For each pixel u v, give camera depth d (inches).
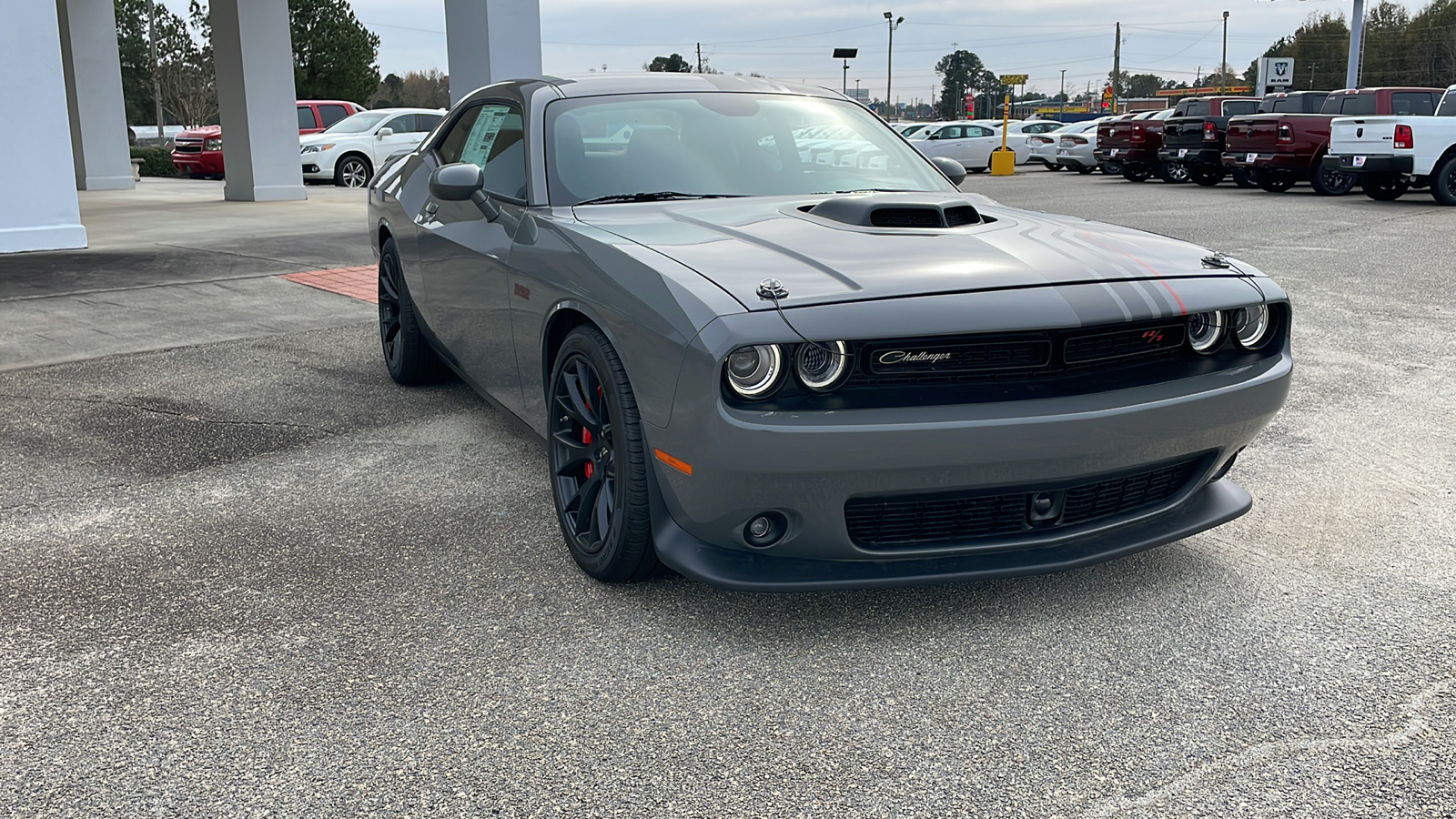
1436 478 145.9
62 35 719.7
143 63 2706.7
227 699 90.8
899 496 94.3
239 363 217.0
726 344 88.4
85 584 113.8
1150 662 96.4
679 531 103.2
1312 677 93.6
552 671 95.7
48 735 85.3
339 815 75.4
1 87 344.8
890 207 114.6
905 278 96.3
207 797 77.4
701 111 145.9
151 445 163.3
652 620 105.5
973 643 100.4
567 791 78.2
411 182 180.4
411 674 95.0
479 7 391.5
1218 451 108.5
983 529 100.5
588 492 113.7
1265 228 458.6
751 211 122.4
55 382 200.8
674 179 134.0
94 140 732.7
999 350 95.2
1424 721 86.4
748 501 92.6
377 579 115.1
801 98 155.9
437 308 164.7
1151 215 527.5
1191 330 105.4
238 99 593.9
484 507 136.9
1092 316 95.3
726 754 82.9
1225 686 92.3
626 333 99.8
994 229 115.0
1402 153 565.3
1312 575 114.8
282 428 172.4
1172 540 107.9
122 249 375.6
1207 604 108.0
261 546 124.3
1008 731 85.8
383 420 177.0
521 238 127.2
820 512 93.4
